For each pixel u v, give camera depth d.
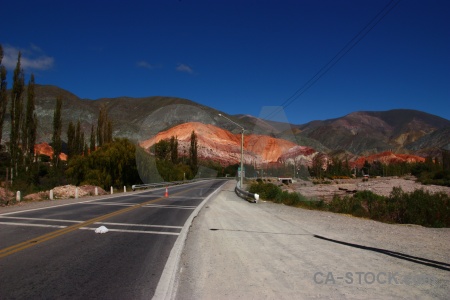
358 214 19.69
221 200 25.50
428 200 20.78
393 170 136.00
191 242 9.60
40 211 15.55
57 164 52.41
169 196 28.12
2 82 42.75
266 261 7.54
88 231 10.63
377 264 7.43
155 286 5.69
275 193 26.86
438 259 8.11
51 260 7.11
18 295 5.13
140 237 9.98
